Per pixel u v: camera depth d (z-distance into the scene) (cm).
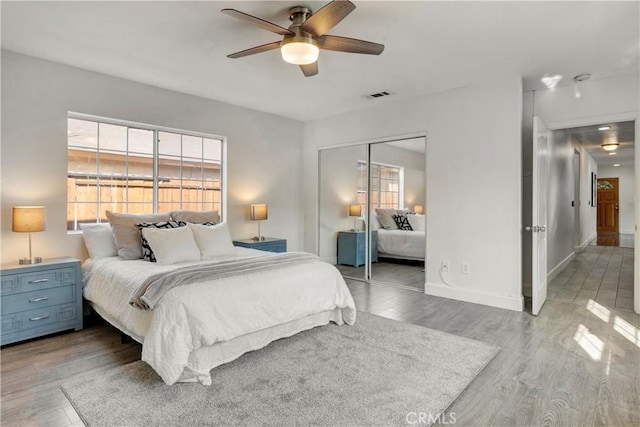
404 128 462
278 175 553
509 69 354
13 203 319
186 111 439
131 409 194
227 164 486
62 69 345
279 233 557
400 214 486
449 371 236
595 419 185
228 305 241
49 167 338
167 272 245
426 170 440
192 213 411
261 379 226
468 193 405
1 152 312
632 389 215
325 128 558
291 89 421
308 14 247
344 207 545
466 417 188
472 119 401
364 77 380
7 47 308
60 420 186
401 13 249
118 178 398
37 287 295
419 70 358
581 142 721
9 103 315
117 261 325
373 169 509
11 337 280
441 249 428
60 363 250
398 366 243
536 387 217
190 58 332
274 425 181
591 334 303
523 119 427
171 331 217
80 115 362
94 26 271
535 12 247
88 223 376
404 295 434
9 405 198
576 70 354
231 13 205
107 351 271
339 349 271
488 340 290
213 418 186
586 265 626
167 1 236
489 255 391
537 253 355
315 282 301
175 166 446
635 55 318
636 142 357
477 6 240
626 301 406
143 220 364
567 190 621
